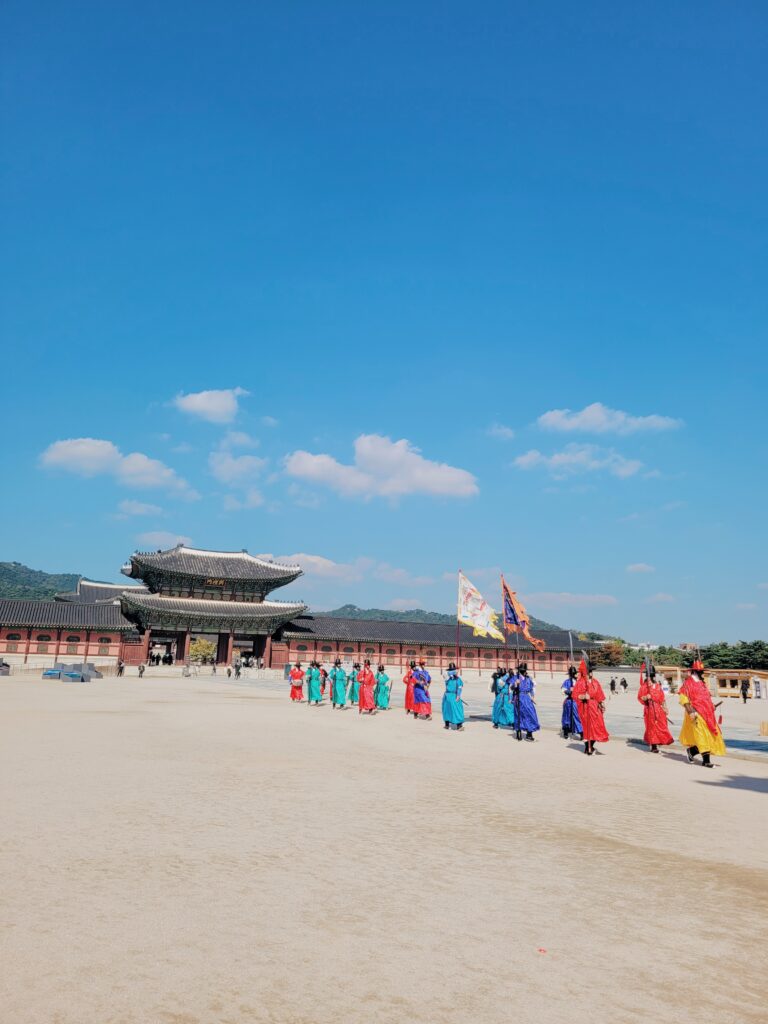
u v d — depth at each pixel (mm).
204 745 18984
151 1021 4367
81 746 17844
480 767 16844
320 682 39750
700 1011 4773
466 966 5395
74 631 88875
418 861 8336
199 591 99875
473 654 105125
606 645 120312
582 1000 4871
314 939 5812
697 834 10352
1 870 7379
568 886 7559
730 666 110375
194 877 7375
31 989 4738
